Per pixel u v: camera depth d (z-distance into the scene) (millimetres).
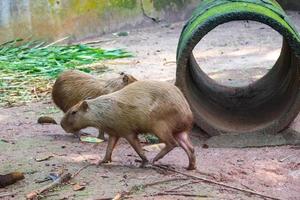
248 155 8273
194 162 7309
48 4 17078
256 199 6605
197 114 8898
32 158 7793
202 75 10672
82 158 7816
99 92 8750
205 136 9016
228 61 14328
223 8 8844
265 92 10094
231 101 10156
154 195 6508
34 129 9367
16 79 12602
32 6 16844
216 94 10312
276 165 7875
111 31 18344
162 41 17031
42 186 6848
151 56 15047
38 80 12586
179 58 8805
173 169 7328
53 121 9758
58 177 7000
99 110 7402
